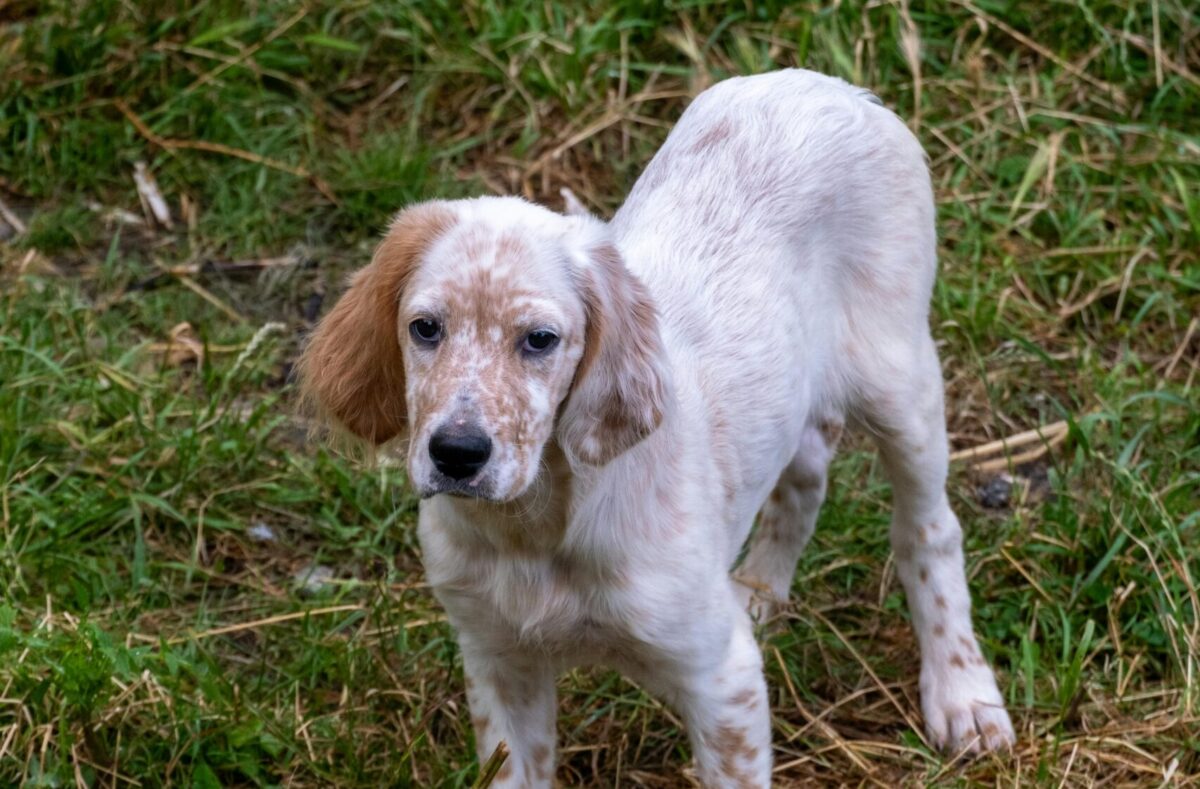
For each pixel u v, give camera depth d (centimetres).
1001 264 661
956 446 594
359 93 743
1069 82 728
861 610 521
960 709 470
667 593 373
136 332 635
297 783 441
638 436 358
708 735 392
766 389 415
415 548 537
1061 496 534
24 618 474
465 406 327
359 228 683
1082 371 610
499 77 730
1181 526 516
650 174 450
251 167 702
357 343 367
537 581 376
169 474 550
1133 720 466
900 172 460
